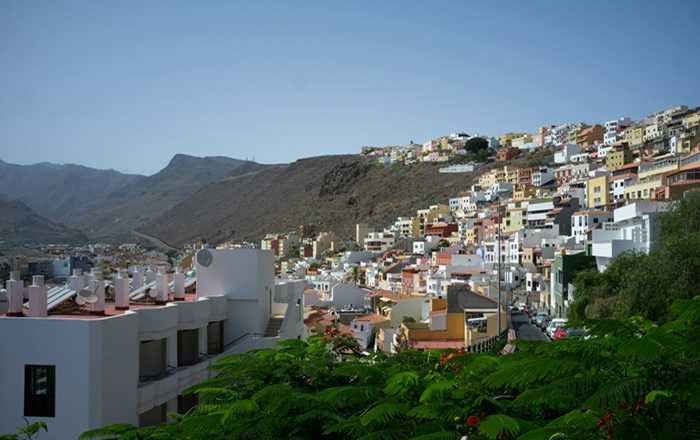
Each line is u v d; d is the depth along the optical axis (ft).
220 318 106.01
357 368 37.58
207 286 110.11
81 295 82.33
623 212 281.13
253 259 109.91
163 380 82.12
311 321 230.48
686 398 21.27
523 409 28.25
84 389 68.80
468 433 26.91
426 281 407.64
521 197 654.12
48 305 82.07
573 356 26.13
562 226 453.17
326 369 41.68
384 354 47.60
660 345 22.49
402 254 618.44
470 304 227.20
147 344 85.46
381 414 28.53
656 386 21.93
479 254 469.16
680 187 305.73
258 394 34.45
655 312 127.24
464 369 32.91
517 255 433.89
